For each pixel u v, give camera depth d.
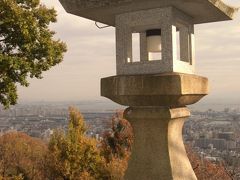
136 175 4.47
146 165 4.44
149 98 4.25
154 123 4.45
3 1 11.56
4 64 11.45
